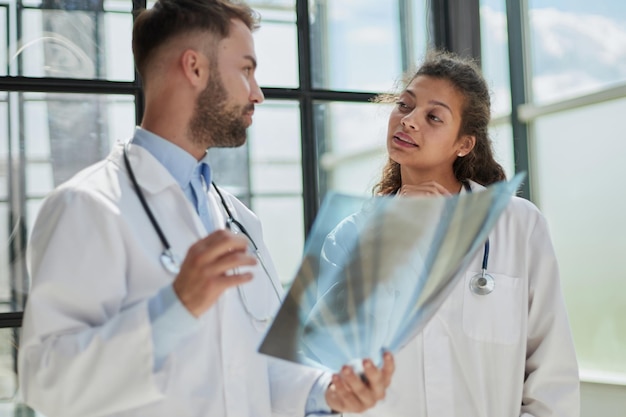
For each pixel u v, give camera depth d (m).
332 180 2.75
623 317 3.01
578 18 3.11
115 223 1.18
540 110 3.20
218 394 1.22
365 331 1.19
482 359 1.63
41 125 2.40
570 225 3.18
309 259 1.17
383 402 1.64
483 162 1.83
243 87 1.29
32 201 2.38
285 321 1.16
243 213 1.49
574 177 3.13
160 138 1.30
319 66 2.75
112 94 2.48
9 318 2.32
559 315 1.63
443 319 1.65
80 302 1.14
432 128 1.71
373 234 1.17
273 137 2.68
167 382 1.13
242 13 1.34
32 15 2.41
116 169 1.27
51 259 1.14
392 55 2.86
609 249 3.06
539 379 1.63
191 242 1.27
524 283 1.66
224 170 2.61
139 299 1.19
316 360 1.24
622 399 3.00
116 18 2.50
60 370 1.10
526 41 3.21
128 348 1.09
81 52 2.46
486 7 3.11
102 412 1.12
